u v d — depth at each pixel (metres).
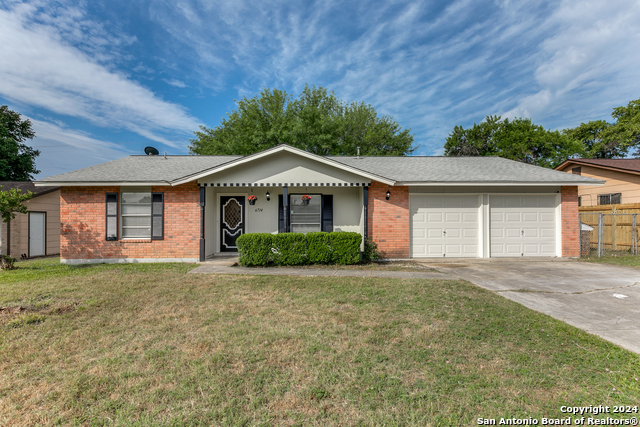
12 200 9.56
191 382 3.03
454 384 3.01
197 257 10.77
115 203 10.71
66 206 10.66
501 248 11.53
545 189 11.42
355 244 9.91
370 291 6.49
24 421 2.47
